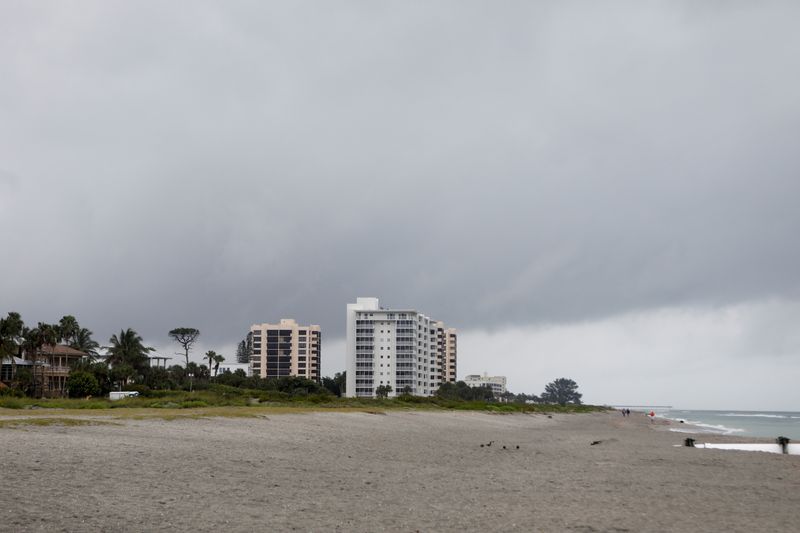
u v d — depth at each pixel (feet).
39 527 36.68
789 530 46.55
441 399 434.30
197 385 495.82
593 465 92.48
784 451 138.31
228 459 72.74
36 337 409.08
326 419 158.51
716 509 54.95
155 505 44.98
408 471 75.25
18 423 89.10
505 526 44.96
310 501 51.19
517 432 191.52
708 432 291.58
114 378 431.43
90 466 58.44
